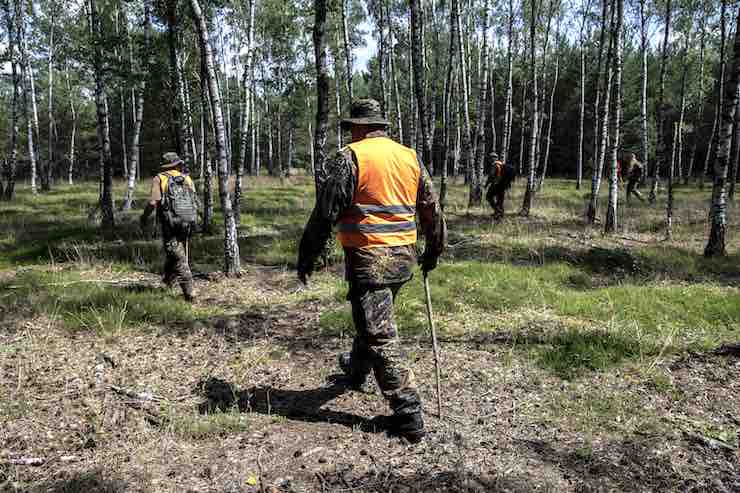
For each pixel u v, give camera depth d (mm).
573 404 3506
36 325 5051
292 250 9352
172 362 4289
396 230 3043
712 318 5332
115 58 12195
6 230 12148
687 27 21875
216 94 7441
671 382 3809
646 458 2873
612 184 11312
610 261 8336
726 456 2918
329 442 3018
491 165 12812
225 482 2596
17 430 3021
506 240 10055
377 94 42188
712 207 8797
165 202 6012
